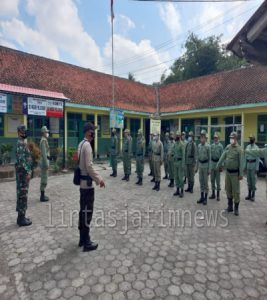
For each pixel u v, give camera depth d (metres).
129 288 2.89
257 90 13.78
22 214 4.73
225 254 3.72
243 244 4.07
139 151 8.62
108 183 8.80
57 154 12.06
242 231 4.62
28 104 9.70
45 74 14.79
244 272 3.25
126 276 3.12
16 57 14.41
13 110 10.07
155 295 2.77
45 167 6.28
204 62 28.98
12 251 3.78
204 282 3.02
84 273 3.19
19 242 4.07
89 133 3.82
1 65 13.06
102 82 18.42
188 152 7.40
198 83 19.09
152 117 16.52
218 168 6.11
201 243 4.08
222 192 7.68
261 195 7.44
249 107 12.88
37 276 3.14
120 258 3.56
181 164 6.96
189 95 18.23
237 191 5.48
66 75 16.19
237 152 5.46
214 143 6.91
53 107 10.49
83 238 3.84
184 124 17.91
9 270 3.29
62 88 14.46
